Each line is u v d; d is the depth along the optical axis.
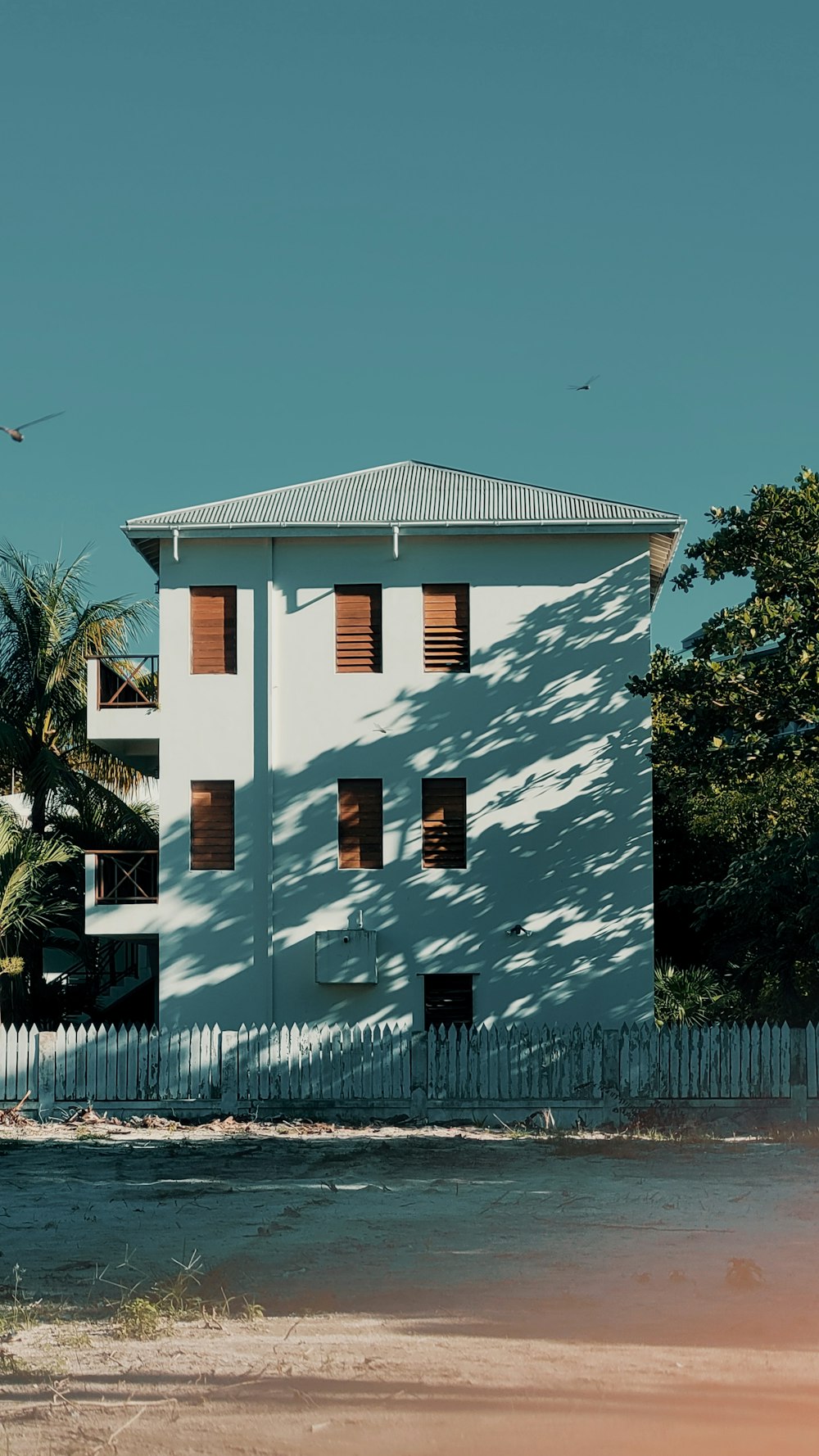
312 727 29.48
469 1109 25.33
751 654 31.03
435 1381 7.70
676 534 29.73
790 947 28.22
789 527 26.39
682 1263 11.59
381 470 33.81
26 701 36.28
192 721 29.58
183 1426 6.94
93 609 36.06
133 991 40.53
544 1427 6.77
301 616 29.75
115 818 35.81
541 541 29.72
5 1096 25.73
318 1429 6.81
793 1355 8.23
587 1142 22.00
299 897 29.11
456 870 29.00
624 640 29.42
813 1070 24.56
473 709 29.41
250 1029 25.97
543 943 28.80
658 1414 6.96
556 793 29.14
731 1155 20.44
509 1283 10.77
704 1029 24.98
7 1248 12.88
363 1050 25.64
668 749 27.14
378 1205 15.44
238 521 29.70
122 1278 11.18
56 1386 7.76
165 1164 19.91
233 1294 10.45
